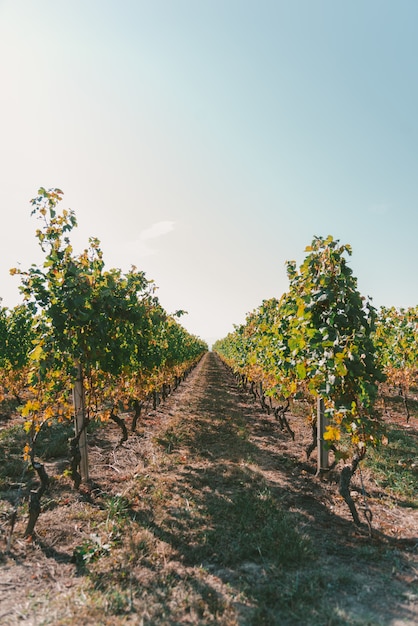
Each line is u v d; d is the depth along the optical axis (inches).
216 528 190.7
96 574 154.0
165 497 227.9
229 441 360.5
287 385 320.8
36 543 178.2
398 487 246.2
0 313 561.9
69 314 212.1
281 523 192.9
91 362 227.8
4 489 241.9
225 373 1268.5
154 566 159.6
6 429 387.9
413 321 530.0
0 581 150.6
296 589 143.6
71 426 393.4
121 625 125.3
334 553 171.9
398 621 127.7
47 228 216.4
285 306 282.0
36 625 126.5
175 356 629.3
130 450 328.8
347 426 203.8
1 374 528.7
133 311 257.1
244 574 155.4
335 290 232.7
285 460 307.6
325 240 244.2
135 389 383.2
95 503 221.9
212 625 125.3
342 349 209.3
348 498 199.9
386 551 173.0
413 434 401.4
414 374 485.4
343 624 125.1
